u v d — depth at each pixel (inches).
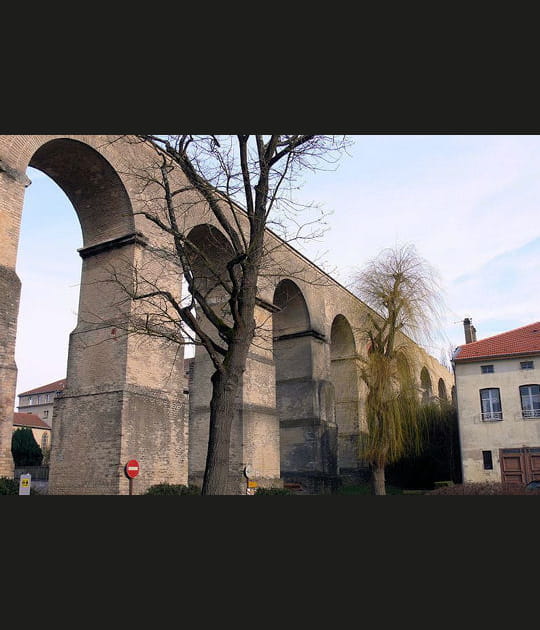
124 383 675.4
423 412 1373.0
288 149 446.6
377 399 1073.5
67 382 732.7
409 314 1084.5
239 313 423.2
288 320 1231.5
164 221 771.4
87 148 683.4
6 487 498.6
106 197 744.3
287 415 1188.5
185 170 462.3
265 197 443.2
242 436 899.4
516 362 1256.8
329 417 1214.3
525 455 1199.6
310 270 1240.2
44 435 2568.9
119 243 733.3
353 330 1428.4
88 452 679.1
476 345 1349.7
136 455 672.4
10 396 541.0
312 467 1134.4
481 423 1248.8
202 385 967.0
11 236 570.3
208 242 881.5
